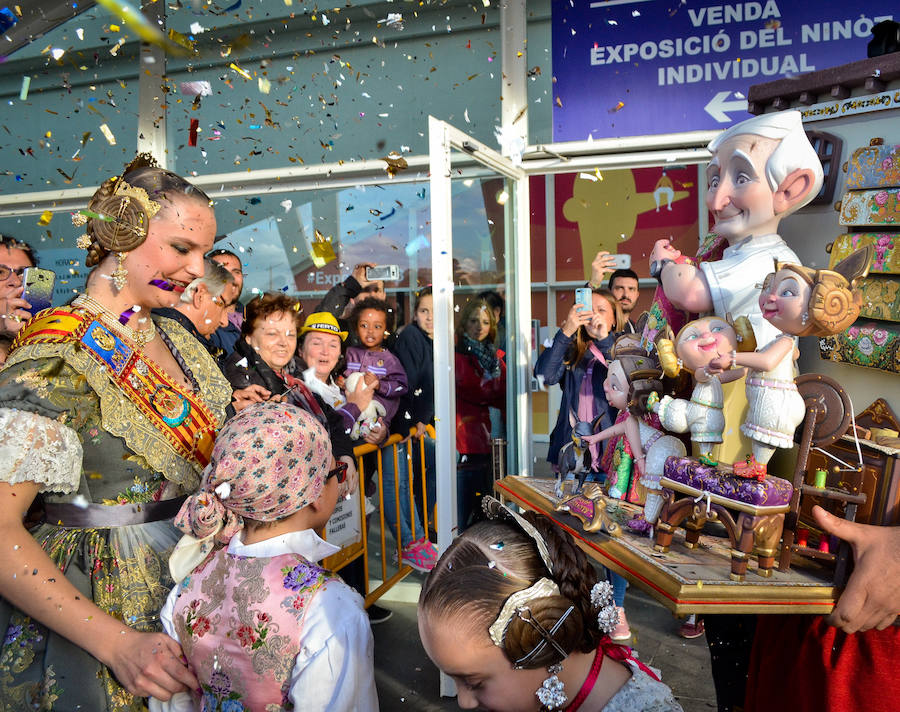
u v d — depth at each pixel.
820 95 1.77
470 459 3.14
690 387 1.71
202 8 4.45
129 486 1.54
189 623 1.40
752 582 1.28
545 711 0.96
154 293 1.55
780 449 1.62
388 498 3.90
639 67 3.24
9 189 5.82
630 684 0.98
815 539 1.53
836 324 1.28
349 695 1.31
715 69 3.16
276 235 6.23
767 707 1.59
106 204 1.48
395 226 5.98
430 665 2.98
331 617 1.34
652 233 6.94
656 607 3.59
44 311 1.54
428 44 4.69
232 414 1.81
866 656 1.39
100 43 5.16
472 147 2.89
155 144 4.38
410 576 4.05
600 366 3.52
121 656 1.37
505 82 3.32
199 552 1.51
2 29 3.49
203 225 1.54
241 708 1.33
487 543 1.00
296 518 1.46
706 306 1.67
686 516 1.41
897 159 1.52
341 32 4.86
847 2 3.03
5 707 1.44
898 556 1.23
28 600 1.33
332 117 4.98
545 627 0.91
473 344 3.15
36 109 5.70
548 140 3.42
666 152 3.25
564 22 3.33
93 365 1.46
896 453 1.31
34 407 1.36
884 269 1.53
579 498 1.67
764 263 1.62
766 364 1.35
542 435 7.29
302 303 6.24
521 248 3.50
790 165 1.59
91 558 1.49
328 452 1.49
